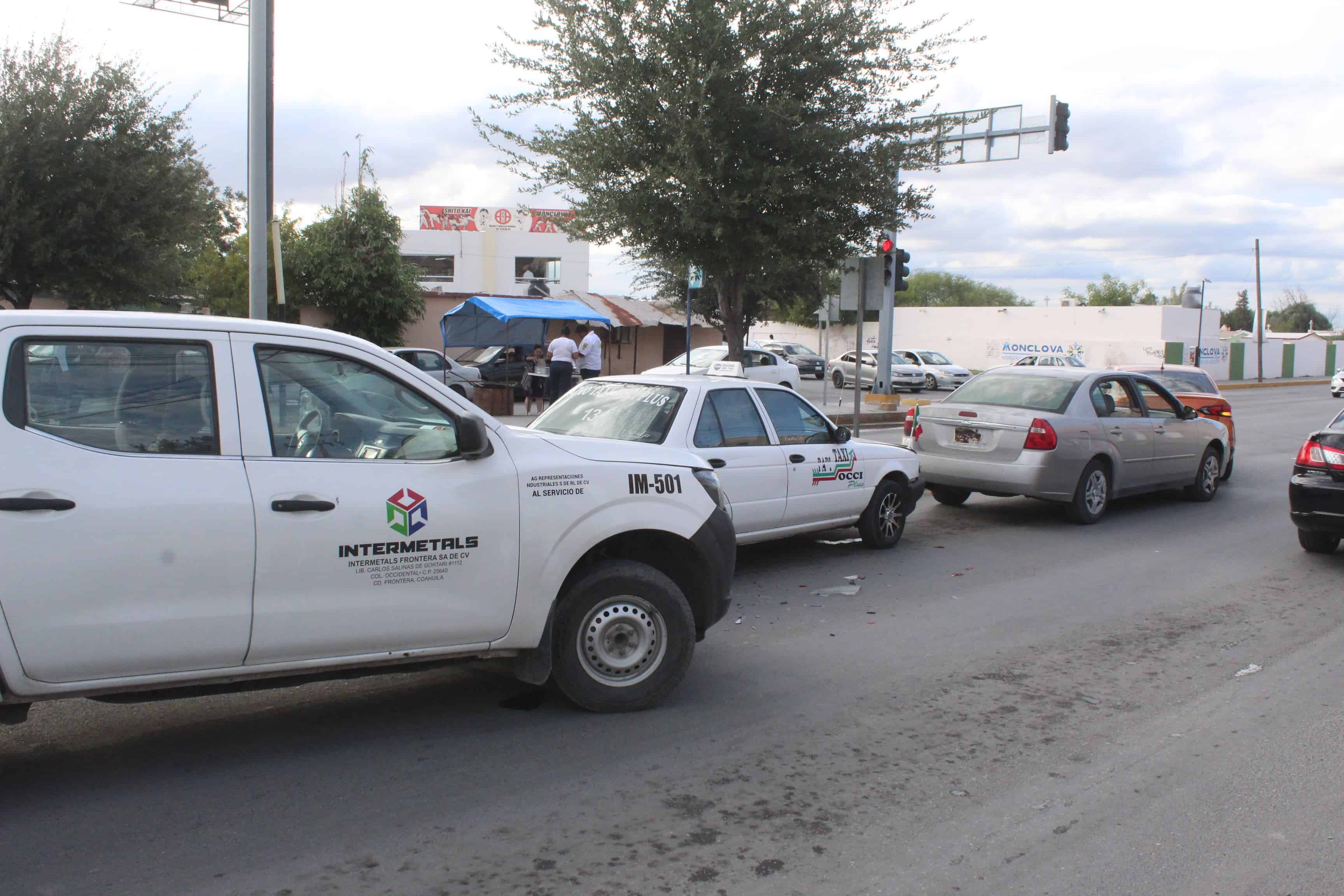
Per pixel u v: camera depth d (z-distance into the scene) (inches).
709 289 1341.0
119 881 133.2
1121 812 159.5
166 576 151.7
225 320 163.6
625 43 547.8
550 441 192.2
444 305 1262.3
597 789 164.7
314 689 212.8
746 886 135.0
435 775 169.3
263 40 441.4
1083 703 210.8
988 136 957.2
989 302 3666.3
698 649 245.8
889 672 229.8
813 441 339.3
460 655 180.4
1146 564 351.6
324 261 1127.6
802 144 561.6
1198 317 2085.4
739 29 557.3
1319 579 330.0
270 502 159.0
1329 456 344.8
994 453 409.4
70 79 666.8
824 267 652.7
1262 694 217.9
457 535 174.9
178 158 718.5
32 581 143.1
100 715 195.3
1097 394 430.9
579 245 1990.7
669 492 200.1
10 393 146.0
